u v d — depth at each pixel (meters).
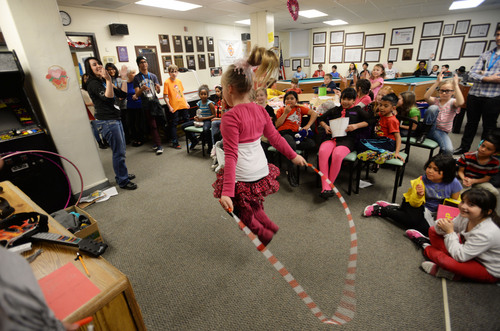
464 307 1.41
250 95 1.19
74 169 2.69
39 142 2.35
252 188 1.23
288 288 1.59
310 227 2.16
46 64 2.36
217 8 5.57
